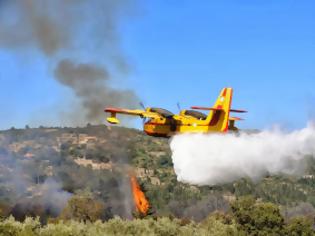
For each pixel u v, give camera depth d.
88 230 71.69
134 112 64.94
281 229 98.81
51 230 68.12
